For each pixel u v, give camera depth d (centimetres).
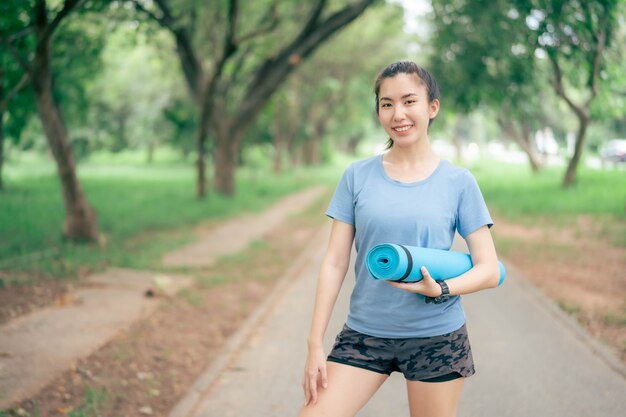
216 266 1003
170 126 4131
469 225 245
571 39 1493
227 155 2253
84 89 1688
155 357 566
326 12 2173
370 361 247
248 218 1742
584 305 733
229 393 486
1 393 447
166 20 1590
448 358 244
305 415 242
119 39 1667
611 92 1836
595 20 1425
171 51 2261
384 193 246
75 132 3434
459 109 2170
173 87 3650
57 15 905
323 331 247
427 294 226
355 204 254
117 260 976
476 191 246
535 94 2095
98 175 3338
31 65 958
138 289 797
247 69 2402
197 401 470
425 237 242
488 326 647
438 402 245
